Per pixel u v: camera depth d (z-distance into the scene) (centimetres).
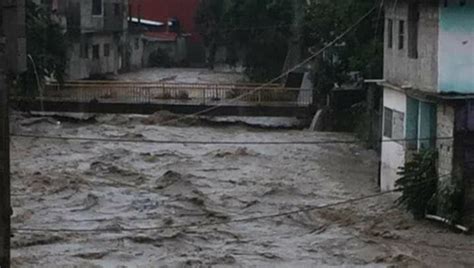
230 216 3856
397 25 4162
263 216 3856
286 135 6222
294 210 3959
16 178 4531
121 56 9625
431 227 3581
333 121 6419
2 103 1498
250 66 8500
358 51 5494
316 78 6612
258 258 3192
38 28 6525
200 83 7669
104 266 3053
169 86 6894
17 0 1546
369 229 3588
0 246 1503
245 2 8325
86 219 3759
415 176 3675
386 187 4297
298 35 7456
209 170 4956
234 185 4538
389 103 4281
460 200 3531
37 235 3403
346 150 5619
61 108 6606
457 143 3547
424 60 3809
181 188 4409
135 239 3409
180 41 10438
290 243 3412
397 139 4091
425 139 3750
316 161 5250
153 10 10669
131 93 6838
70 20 8525
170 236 3466
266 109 6550
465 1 3606
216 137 6100
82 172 4781
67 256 3166
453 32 3616
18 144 5625
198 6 9869
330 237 3491
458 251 3247
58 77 6819
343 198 4206
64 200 4109
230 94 6975
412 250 3259
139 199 4166
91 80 8594
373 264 3105
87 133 6131
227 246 3362
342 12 5606
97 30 8925
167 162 5188
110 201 4112
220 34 9231
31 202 4031
